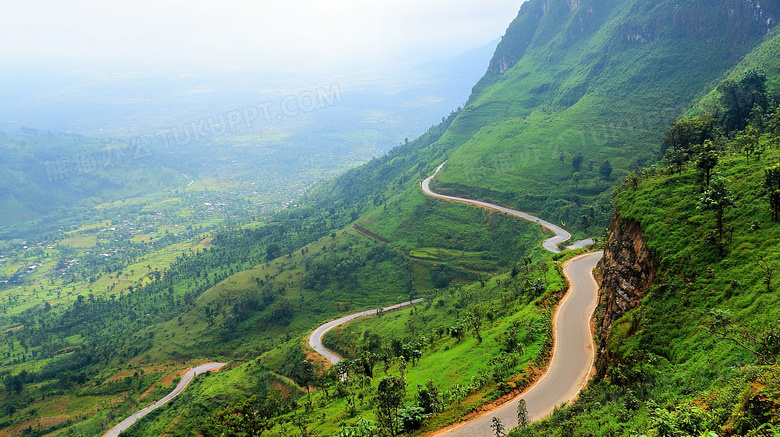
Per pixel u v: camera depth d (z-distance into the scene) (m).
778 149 57.38
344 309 147.62
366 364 69.44
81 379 124.19
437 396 48.28
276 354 118.06
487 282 120.75
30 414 107.56
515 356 54.28
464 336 72.31
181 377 119.25
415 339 93.62
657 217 51.62
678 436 22.66
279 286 164.88
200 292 188.50
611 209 133.12
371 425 44.19
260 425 47.41
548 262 94.44
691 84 187.25
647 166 145.75
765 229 40.72
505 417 43.34
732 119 100.94
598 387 41.44
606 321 54.12
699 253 43.22
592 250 101.19
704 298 38.81
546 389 47.34
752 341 30.52
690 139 88.06
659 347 38.53
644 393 34.41
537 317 64.31
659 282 44.78
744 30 185.12
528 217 154.62
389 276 158.62
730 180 49.78
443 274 149.12
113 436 92.44
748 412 21.34
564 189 159.88
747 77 99.75
